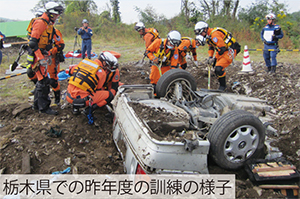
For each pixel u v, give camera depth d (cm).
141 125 280
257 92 615
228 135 284
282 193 290
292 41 1316
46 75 434
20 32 1273
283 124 420
